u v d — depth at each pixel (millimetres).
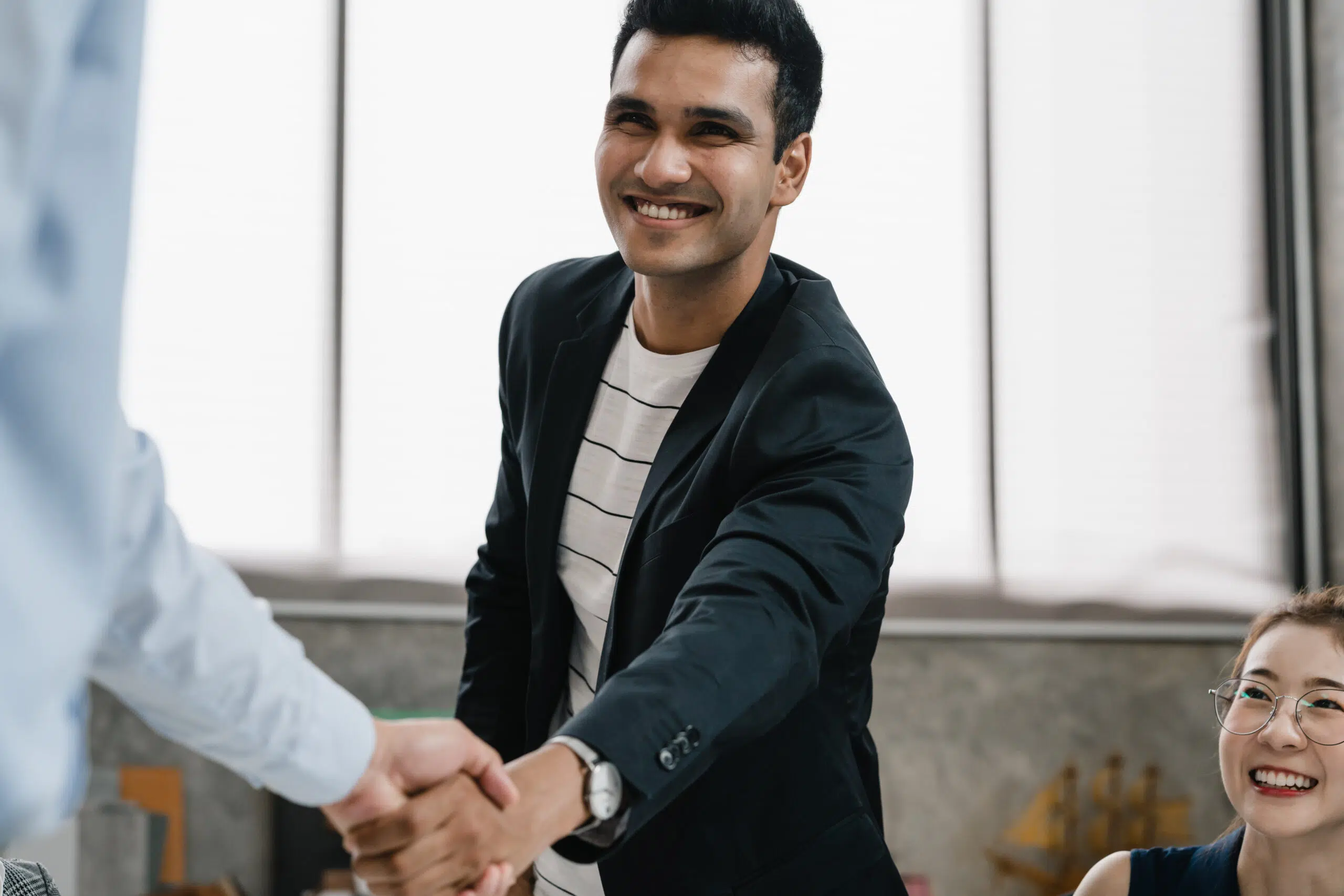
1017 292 3855
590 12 3877
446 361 3918
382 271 3916
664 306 1361
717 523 1306
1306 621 1506
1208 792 3705
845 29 3857
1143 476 3840
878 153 3861
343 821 1032
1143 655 3742
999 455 3859
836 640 1331
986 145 3840
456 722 1076
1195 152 3828
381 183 3910
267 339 3928
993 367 3852
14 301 401
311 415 3928
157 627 824
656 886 1340
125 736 3766
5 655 401
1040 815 3721
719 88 1224
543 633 1478
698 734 1055
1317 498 3773
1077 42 3832
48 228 422
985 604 3832
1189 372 3838
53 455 419
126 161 440
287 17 3893
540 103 3891
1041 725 3742
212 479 3916
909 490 1314
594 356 1463
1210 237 3832
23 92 383
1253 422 3824
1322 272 3771
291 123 3914
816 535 1197
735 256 1300
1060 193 3850
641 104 1237
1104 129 3840
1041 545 3844
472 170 3902
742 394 1309
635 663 1087
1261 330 3820
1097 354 3850
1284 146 3801
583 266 1572
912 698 3758
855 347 1361
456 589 3881
